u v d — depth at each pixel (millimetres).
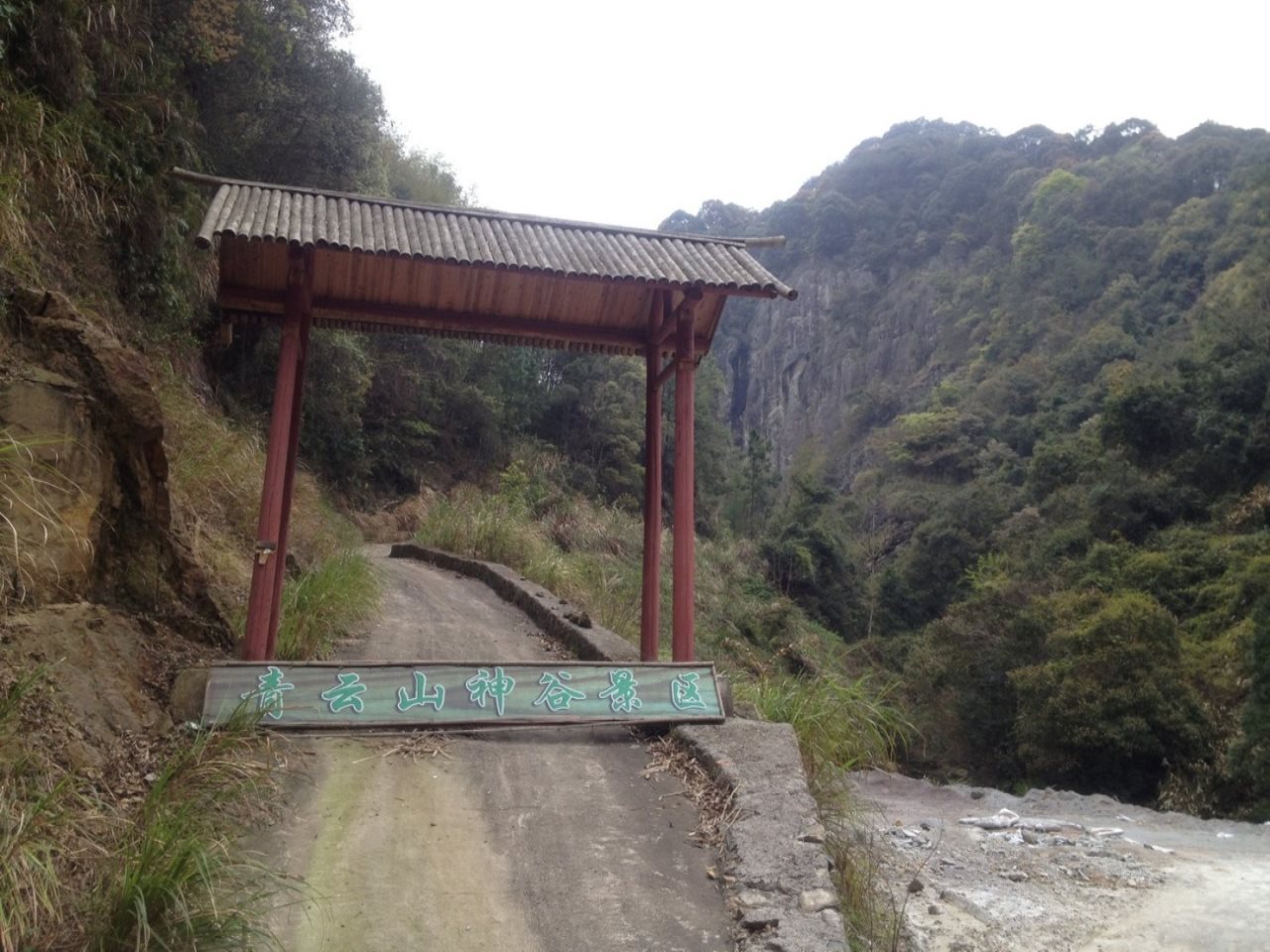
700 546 26578
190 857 2941
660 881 3736
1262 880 6883
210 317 13211
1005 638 21219
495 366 27750
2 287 4430
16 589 3861
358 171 15938
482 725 5000
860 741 6172
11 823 2787
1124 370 51219
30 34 6352
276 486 5430
